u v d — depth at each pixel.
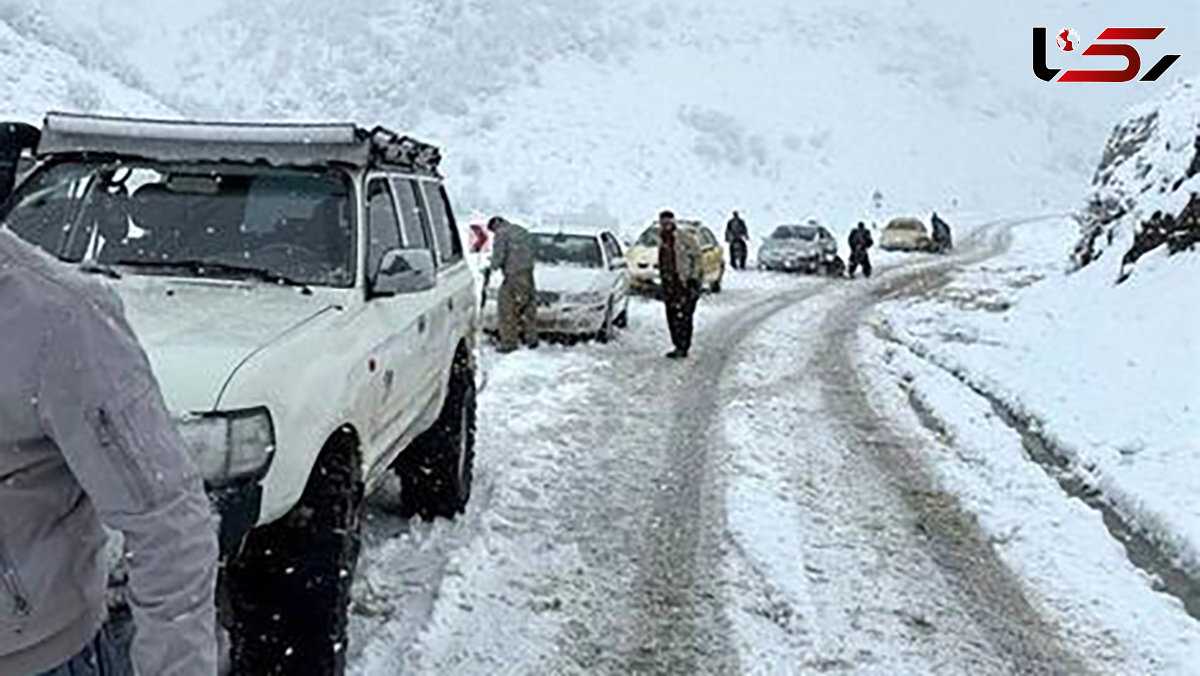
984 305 23.30
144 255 5.34
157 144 5.69
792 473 9.26
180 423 3.82
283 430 4.10
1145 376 12.38
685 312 15.20
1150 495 8.39
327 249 5.44
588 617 6.11
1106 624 6.30
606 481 8.78
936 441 10.60
